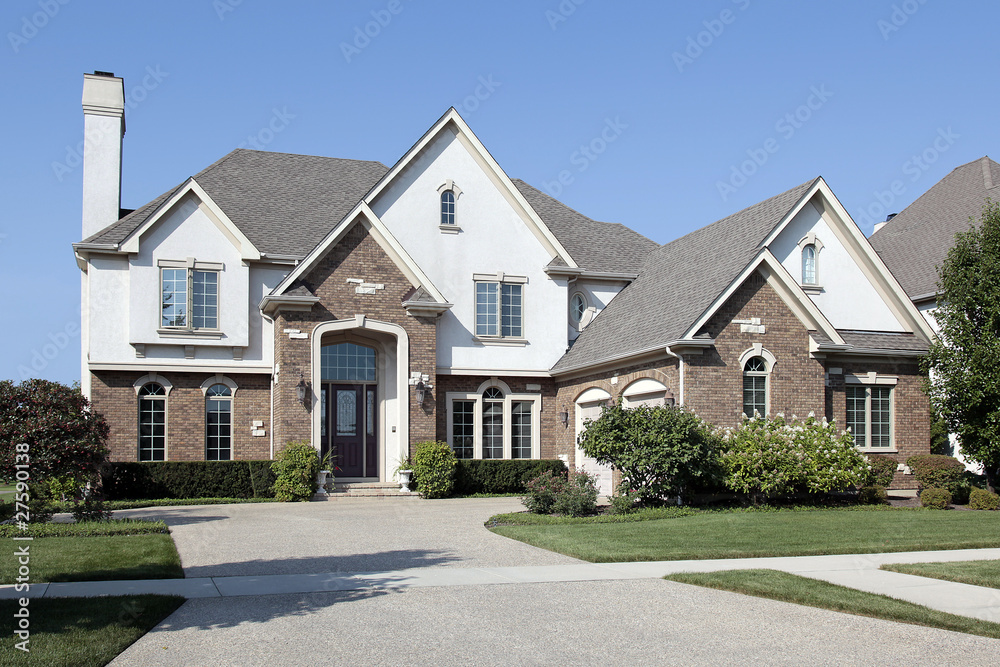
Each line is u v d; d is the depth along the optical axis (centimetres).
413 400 2638
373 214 2614
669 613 1009
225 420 2666
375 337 2714
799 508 2102
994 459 2252
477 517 1966
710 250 2656
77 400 1811
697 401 2189
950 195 3244
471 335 2834
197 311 2611
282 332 2511
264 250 2683
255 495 2481
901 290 2669
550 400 2923
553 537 1587
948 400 2339
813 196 2630
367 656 828
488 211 2895
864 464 2177
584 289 3062
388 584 1173
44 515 1766
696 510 2012
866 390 2589
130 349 2564
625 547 1476
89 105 2769
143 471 2431
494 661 816
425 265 2806
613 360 2459
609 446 2053
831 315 2639
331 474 2508
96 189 2747
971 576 1207
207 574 1246
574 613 1006
